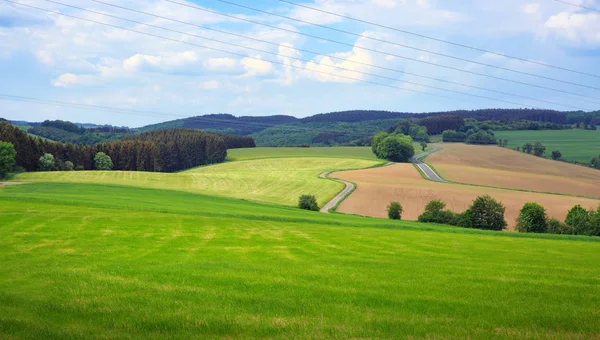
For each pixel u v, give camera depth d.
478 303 15.32
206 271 19.88
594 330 12.63
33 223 38.69
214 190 115.00
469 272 22.05
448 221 78.75
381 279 19.27
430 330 12.34
